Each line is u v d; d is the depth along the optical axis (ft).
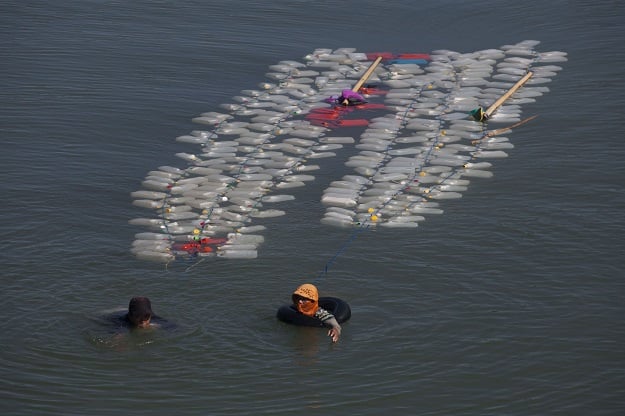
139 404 68.33
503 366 74.23
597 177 111.45
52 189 107.76
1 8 180.55
